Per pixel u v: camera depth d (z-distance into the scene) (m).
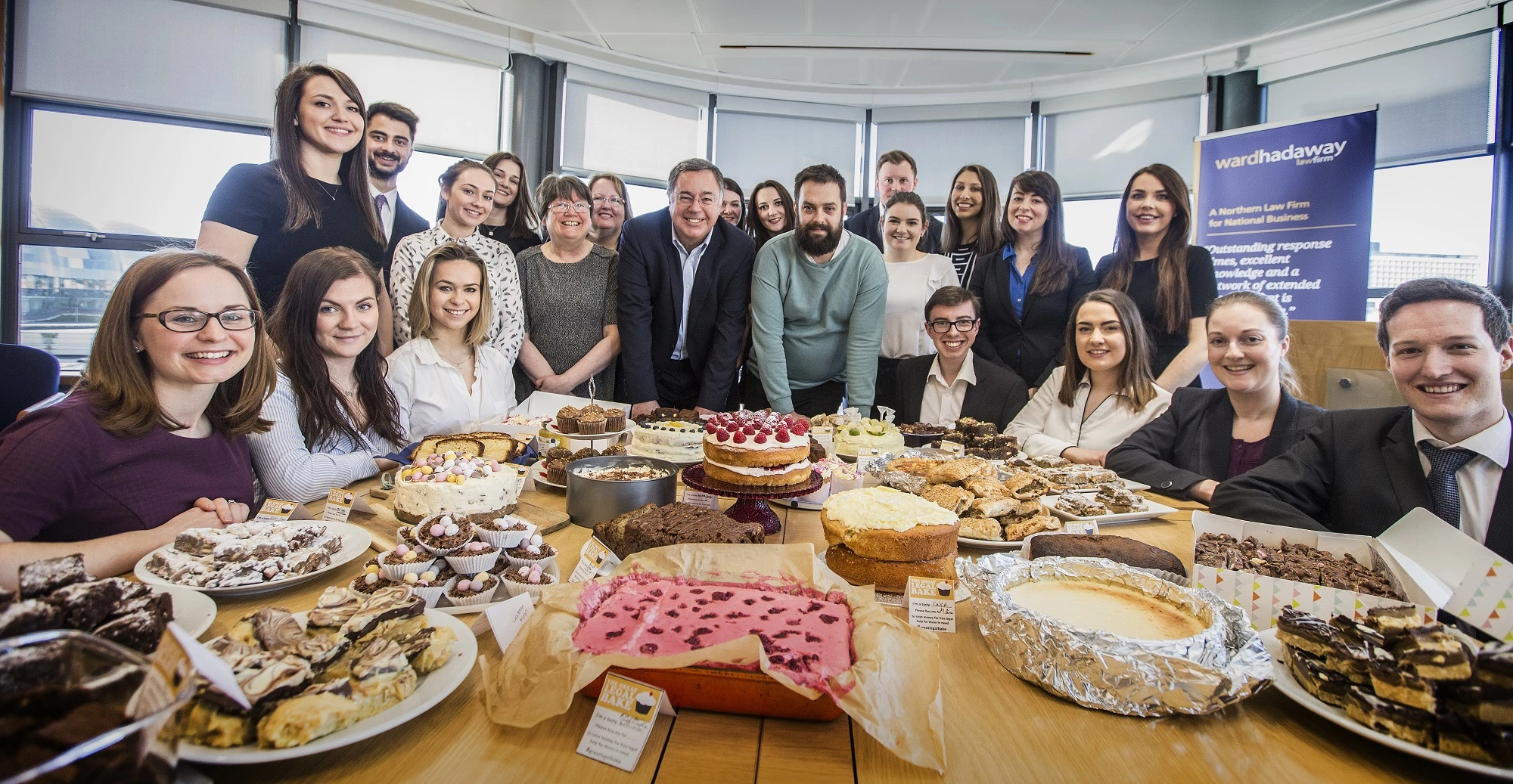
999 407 4.07
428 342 3.32
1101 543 1.84
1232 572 1.53
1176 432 3.09
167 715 0.81
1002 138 8.66
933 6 6.60
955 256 5.27
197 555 1.68
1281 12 6.48
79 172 5.77
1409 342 2.06
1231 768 1.09
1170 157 7.87
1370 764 1.10
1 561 1.52
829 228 4.09
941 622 1.54
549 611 1.33
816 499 2.46
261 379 2.11
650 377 4.44
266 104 6.36
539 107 7.80
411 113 4.35
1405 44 6.45
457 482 2.11
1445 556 1.60
